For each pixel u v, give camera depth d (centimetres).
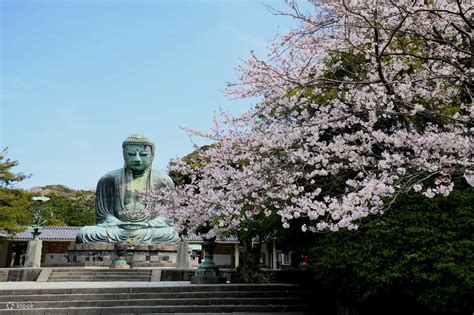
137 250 2666
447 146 752
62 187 6781
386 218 919
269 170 948
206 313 1279
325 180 1045
